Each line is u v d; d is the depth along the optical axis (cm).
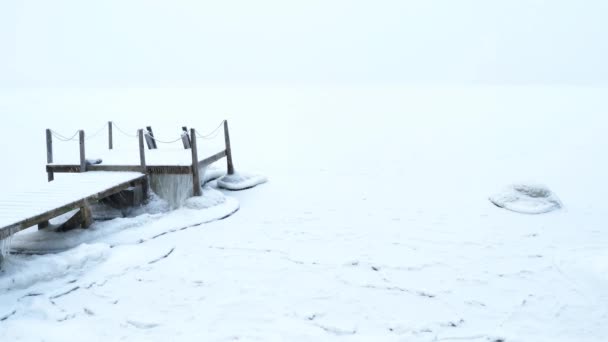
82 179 845
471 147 1728
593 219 828
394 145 1848
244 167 1439
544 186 906
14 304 548
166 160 952
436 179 1212
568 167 1293
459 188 1101
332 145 1888
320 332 486
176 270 646
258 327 497
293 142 1986
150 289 590
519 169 1303
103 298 567
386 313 520
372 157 1588
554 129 2061
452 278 602
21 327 500
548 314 509
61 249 704
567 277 595
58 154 1686
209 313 528
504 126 2256
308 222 855
